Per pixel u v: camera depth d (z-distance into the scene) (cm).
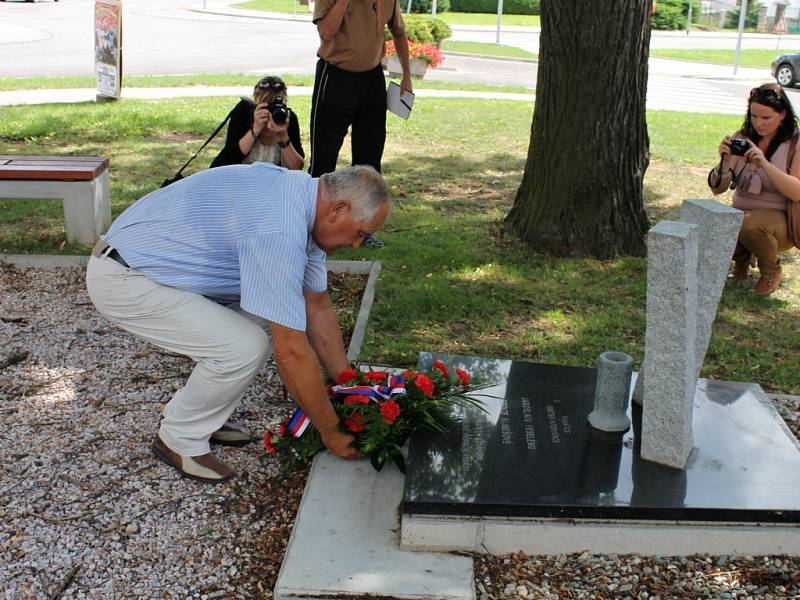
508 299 532
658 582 293
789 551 304
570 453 330
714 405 372
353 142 650
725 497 305
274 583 291
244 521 321
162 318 309
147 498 330
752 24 4728
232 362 311
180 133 1031
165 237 304
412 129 1127
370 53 601
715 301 329
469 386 370
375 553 293
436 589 277
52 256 578
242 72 1784
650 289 305
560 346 467
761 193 546
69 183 599
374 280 550
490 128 1156
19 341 463
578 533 300
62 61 1897
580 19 573
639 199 621
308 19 3491
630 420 355
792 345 484
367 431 334
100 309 319
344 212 287
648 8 584
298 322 288
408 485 304
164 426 338
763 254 548
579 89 588
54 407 393
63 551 300
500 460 323
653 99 1691
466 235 654
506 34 3312
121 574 292
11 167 602
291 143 533
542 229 621
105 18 1222
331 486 327
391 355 448
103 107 1184
